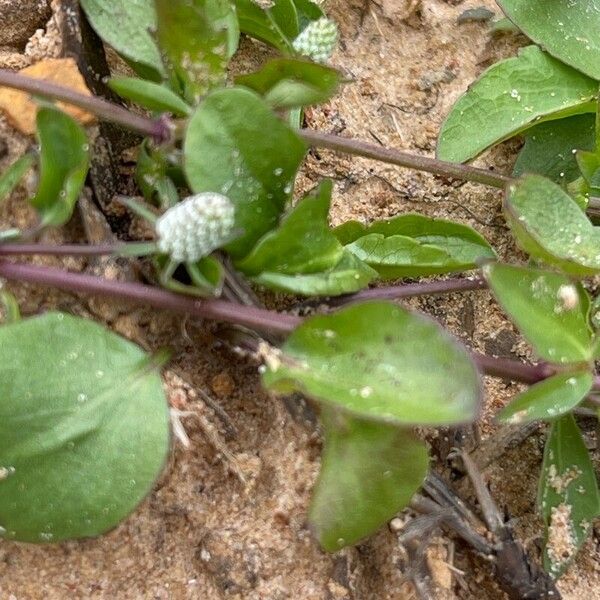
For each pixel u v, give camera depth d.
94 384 0.22
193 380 0.24
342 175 0.26
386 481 0.23
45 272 0.22
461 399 0.21
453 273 0.26
